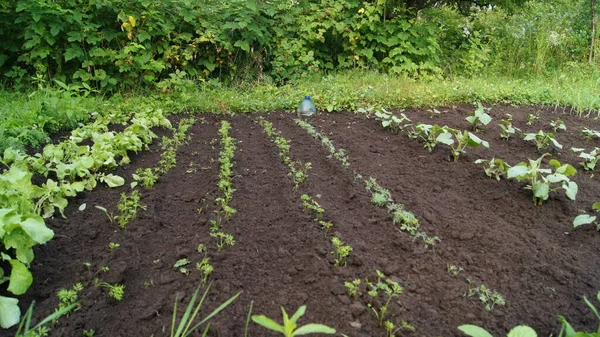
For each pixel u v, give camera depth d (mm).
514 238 3074
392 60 8570
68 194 3404
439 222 3256
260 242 2961
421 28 8992
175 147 4871
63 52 6887
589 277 2668
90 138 4926
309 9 8695
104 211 3377
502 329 2252
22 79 6938
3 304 2131
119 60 6770
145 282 2557
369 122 5793
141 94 6898
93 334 2178
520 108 6656
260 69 8000
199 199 3596
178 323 2242
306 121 5887
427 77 8391
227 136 5176
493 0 9656
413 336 2178
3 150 4223
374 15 8516
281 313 2314
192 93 6832
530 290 2555
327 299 2418
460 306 2400
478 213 3432
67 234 3047
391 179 4012
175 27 7641
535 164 3570
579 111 6508
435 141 4594
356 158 4512
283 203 3504
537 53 9773
